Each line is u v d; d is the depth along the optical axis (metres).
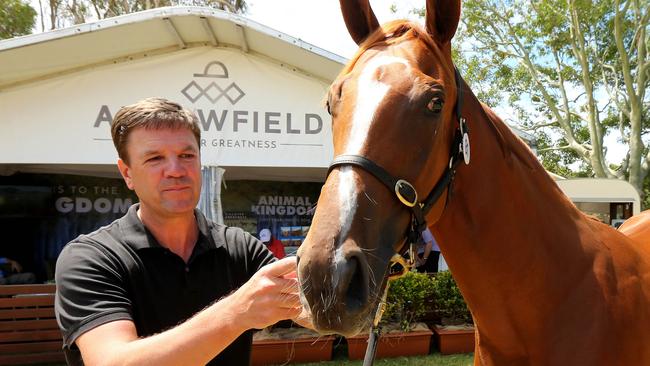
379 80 1.09
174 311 1.30
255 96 5.22
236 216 8.27
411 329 4.50
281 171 7.30
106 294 1.11
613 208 7.33
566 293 1.29
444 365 4.15
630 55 12.30
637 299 1.32
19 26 12.94
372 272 0.94
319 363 4.24
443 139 1.15
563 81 14.54
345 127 1.06
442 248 1.37
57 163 4.92
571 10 11.91
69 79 4.97
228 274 1.43
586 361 1.20
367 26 1.37
